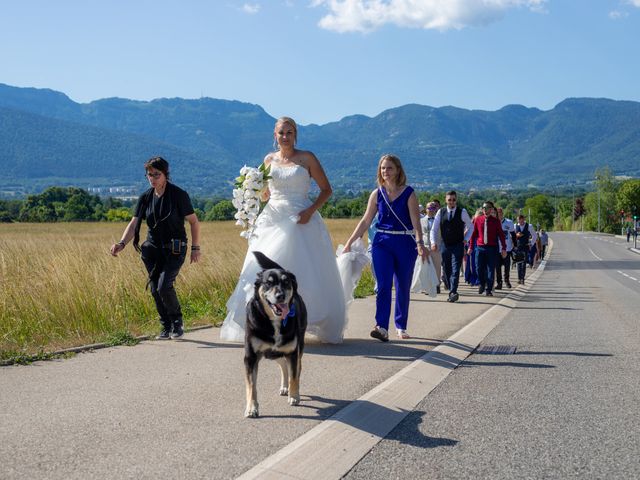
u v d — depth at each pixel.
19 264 9.82
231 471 3.56
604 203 136.38
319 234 7.32
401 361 6.53
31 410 4.62
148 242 7.58
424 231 14.20
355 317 10.01
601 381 5.95
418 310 11.12
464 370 6.41
